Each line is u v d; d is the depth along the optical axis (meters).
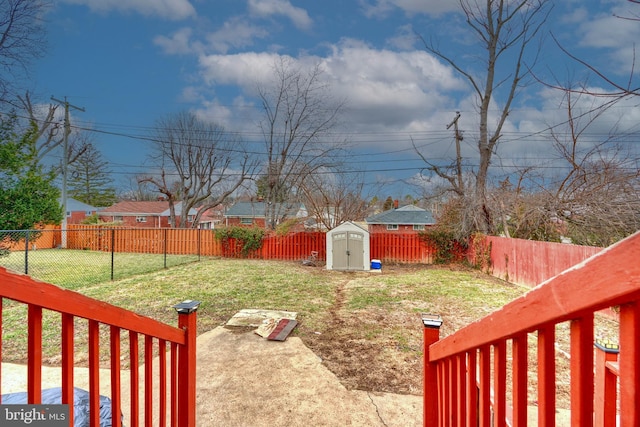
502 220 11.72
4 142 10.90
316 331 5.18
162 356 1.82
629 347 0.66
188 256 15.35
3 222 10.30
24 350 4.25
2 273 0.93
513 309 0.99
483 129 13.32
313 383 3.52
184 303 2.17
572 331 0.79
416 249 14.09
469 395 1.38
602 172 8.71
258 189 24.89
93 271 10.71
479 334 1.23
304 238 14.84
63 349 1.14
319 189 17.72
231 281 9.16
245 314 5.97
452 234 13.74
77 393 2.02
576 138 8.93
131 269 11.21
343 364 4.00
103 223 23.50
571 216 9.55
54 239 17.88
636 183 7.95
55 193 11.92
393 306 6.68
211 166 24.95
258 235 15.05
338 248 12.09
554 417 0.85
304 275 10.55
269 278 9.74
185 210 24.88
